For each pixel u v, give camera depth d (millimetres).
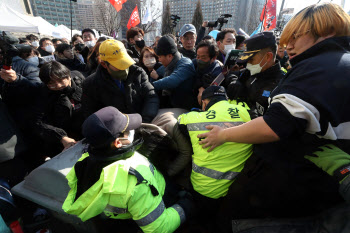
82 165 1131
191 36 3291
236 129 985
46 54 5539
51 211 1419
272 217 1085
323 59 742
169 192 1522
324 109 702
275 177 1025
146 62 2648
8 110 1899
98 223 1291
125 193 971
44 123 1830
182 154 1444
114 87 1684
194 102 2207
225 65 1977
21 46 1843
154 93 1893
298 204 1001
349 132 796
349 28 774
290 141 916
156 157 1447
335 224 799
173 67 2156
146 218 1062
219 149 1259
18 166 1908
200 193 1390
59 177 1300
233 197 1257
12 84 1759
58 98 1816
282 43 933
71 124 2008
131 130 1104
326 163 833
